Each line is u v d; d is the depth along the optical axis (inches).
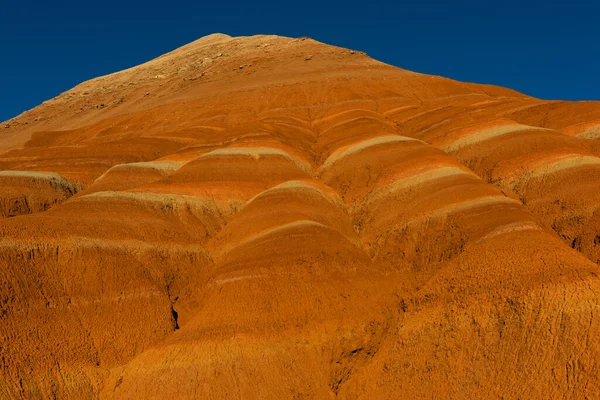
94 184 1603.1
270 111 2728.8
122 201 1210.0
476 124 1707.7
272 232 1155.3
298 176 1521.9
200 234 1245.7
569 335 776.9
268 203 1306.6
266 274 1038.4
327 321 974.4
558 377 752.3
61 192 1701.5
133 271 1022.4
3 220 982.4
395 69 3828.7
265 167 1542.8
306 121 2409.0
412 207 1235.9
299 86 3196.4
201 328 940.0
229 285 1032.8
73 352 869.8
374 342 968.3
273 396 865.5
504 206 1099.3
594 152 1408.7
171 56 6008.9
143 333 947.3
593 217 1082.1
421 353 895.1
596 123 1678.2
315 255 1082.1
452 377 838.5
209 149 1847.9
